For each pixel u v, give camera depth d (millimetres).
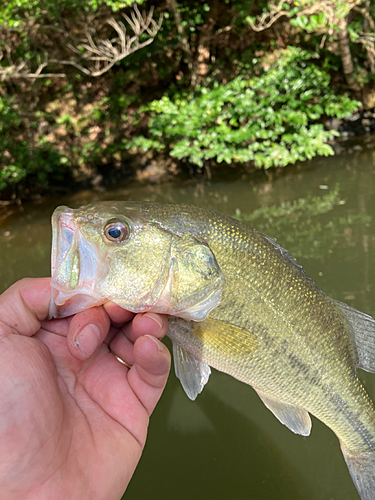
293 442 312
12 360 165
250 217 651
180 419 336
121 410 190
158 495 282
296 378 218
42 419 157
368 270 463
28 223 783
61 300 182
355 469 241
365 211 603
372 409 235
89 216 188
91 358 203
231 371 216
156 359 179
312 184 744
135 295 188
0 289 554
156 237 191
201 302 193
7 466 144
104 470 166
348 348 228
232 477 290
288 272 213
